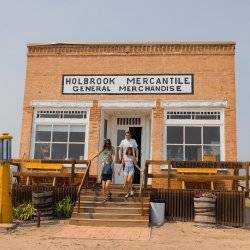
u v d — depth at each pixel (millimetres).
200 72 16812
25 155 17125
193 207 13969
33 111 17500
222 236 11633
